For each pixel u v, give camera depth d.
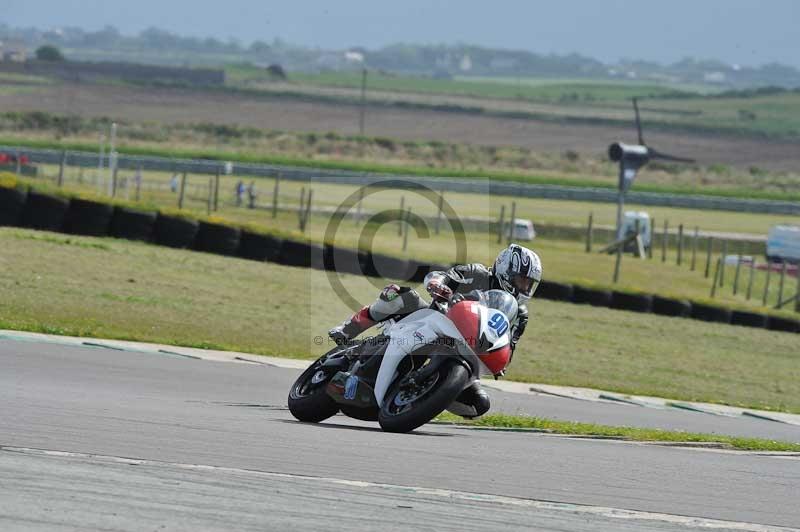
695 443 36.19
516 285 30.22
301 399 31.77
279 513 17.44
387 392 29.70
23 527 15.37
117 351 51.69
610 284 104.94
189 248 94.94
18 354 45.00
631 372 69.75
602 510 20.22
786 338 99.56
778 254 179.00
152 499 17.61
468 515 18.64
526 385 58.81
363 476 21.38
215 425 27.06
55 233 91.50
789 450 37.19
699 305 104.19
